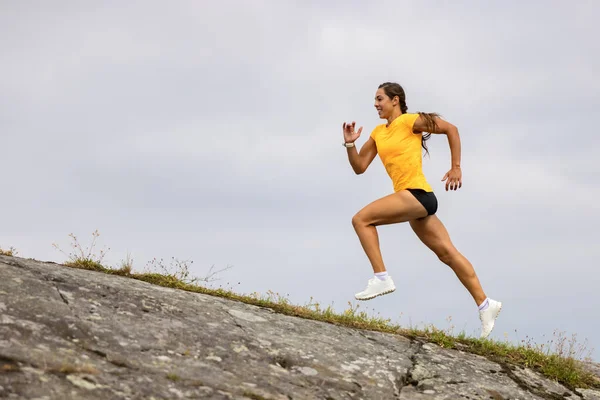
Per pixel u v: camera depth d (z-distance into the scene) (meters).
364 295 5.87
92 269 5.83
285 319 5.30
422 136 6.00
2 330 3.55
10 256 5.18
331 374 4.31
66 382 3.22
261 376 3.97
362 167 6.28
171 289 5.38
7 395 2.96
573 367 5.73
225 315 4.91
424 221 5.96
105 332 3.94
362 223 5.85
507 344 6.05
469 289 6.06
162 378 3.56
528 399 4.81
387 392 4.32
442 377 4.82
